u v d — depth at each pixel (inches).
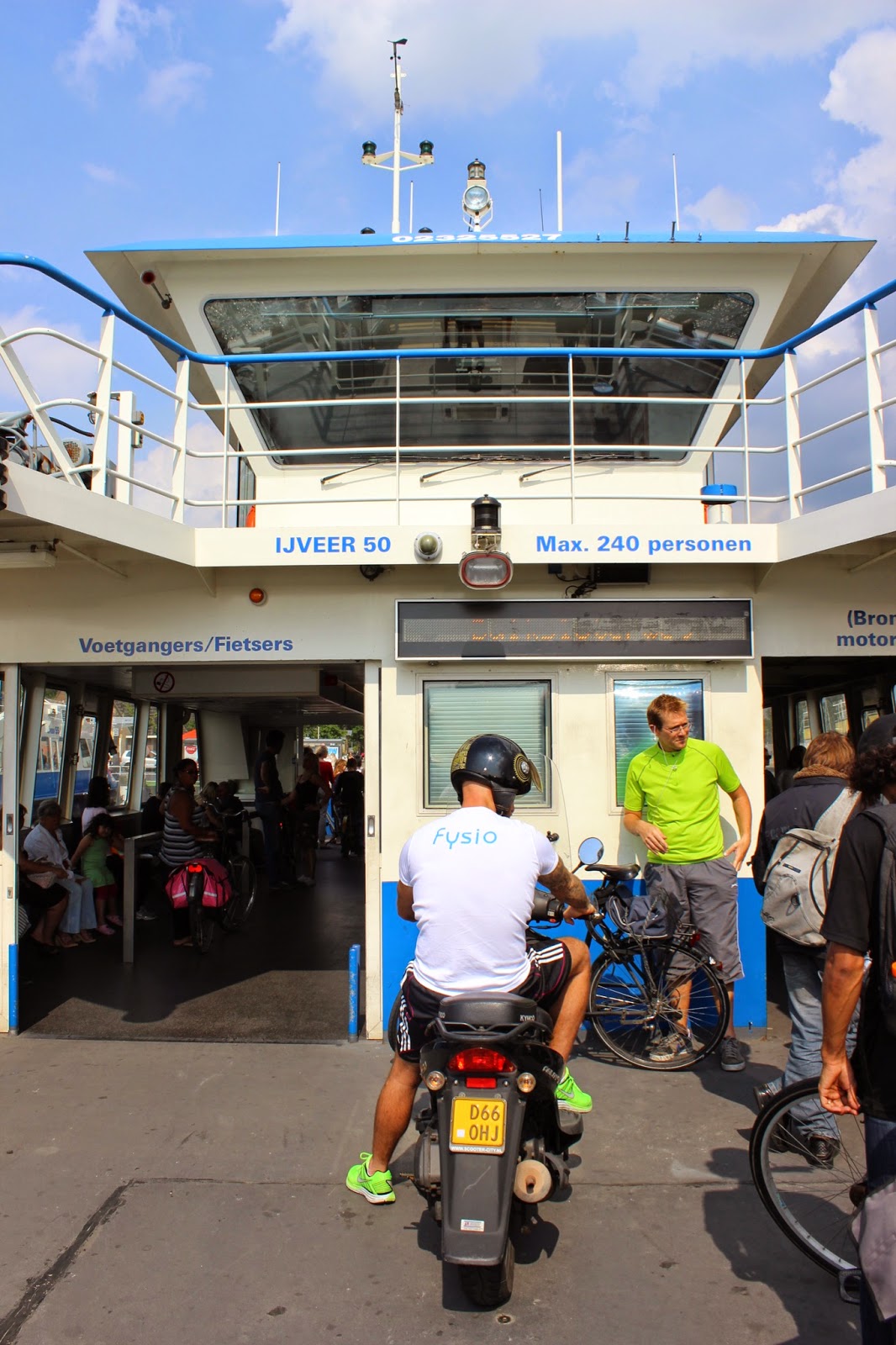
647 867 234.8
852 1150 170.6
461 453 293.1
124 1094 205.5
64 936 358.9
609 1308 130.3
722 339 299.1
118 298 313.7
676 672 249.6
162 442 239.8
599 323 298.2
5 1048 236.5
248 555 238.5
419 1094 204.8
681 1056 222.1
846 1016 108.0
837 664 349.1
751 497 252.1
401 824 244.8
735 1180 166.7
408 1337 123.9
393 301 296.0
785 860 172.4
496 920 137.3
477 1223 118.6
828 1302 132.0
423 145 377.4
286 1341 123.2
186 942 362.0
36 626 252.2
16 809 250.4
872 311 223.6
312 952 348.8
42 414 205.0
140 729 495.2
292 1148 178.4
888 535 223.0
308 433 297.3
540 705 249.8
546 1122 139.6
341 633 249.1
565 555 239.6
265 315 297.9
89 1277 136.9
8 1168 170.2
